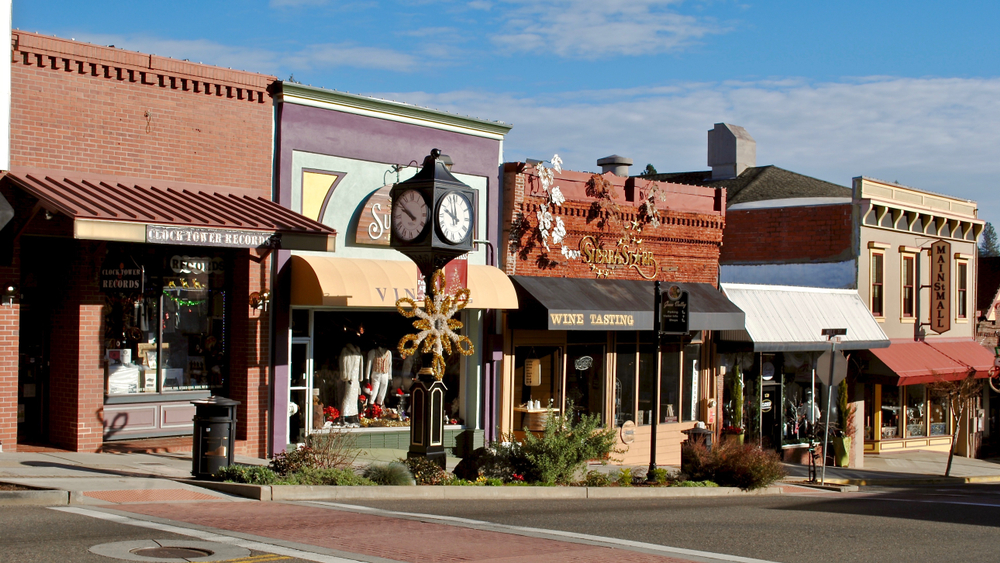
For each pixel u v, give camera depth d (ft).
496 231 70.74
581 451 56.70
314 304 57.88
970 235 122.31
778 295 92.38
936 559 32.68
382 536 32.45
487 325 69.67
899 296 108.06
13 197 48.73
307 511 38.55
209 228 49.57
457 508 43.32
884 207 103.71
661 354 82.94
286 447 58.80
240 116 57.77
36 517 33.14
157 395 55.98
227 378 58.59
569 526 37.73
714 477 65.16
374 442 63.62
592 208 76.74
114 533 30.32
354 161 62.49
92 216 45.21
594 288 75.10
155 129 54.24
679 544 33.86
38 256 53.36
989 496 71.00
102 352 53.42
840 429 98.27
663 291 62.18
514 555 29.66
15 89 49.03
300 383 61.46
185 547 28.35
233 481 44.04
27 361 53.11
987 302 129.39
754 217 109.70
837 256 103.40
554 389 74.43
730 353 88.99
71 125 51.03
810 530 39.70
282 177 58.90
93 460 48.37
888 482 84.79
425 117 66.03
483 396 69.72
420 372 53.11
